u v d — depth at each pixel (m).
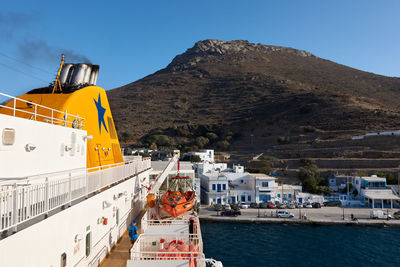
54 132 9.39
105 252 12.48
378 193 68.75
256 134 143.88
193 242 13.47
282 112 157.25
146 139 151.38
